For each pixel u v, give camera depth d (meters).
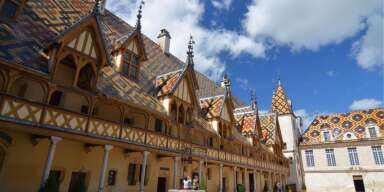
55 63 11.68
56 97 13.50
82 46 12.90
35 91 12.46
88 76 13.85
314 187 42.53
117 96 14.07
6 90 9.79
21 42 11.48
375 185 38.12
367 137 40.59
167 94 18.58
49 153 10.88
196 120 21.72
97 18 13.55
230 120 26.44
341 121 44.97
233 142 25.84
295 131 48.09
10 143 11.17
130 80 18.25
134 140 14.80
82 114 12.30
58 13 15.80
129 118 17.27
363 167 39.53
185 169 21.56
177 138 18.25
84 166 14.06
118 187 15.67
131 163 16.97
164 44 28.77
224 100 25.61
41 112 10.80
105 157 13.18
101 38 13.56
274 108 49.50
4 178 10.87
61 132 11.25
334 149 42.69
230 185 27.23
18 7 12.77
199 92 31.55
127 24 25.72
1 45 10.34
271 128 39.19
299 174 43.72
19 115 10.05
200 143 22.48
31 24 13.04
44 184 10.54
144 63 22.38
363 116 43.59
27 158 11.70
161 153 16.67
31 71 10.46
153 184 18.08
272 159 36.47
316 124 47.25
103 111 15.76
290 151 44.84
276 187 34.84
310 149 44.88
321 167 42.88
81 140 12.30
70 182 13.44
